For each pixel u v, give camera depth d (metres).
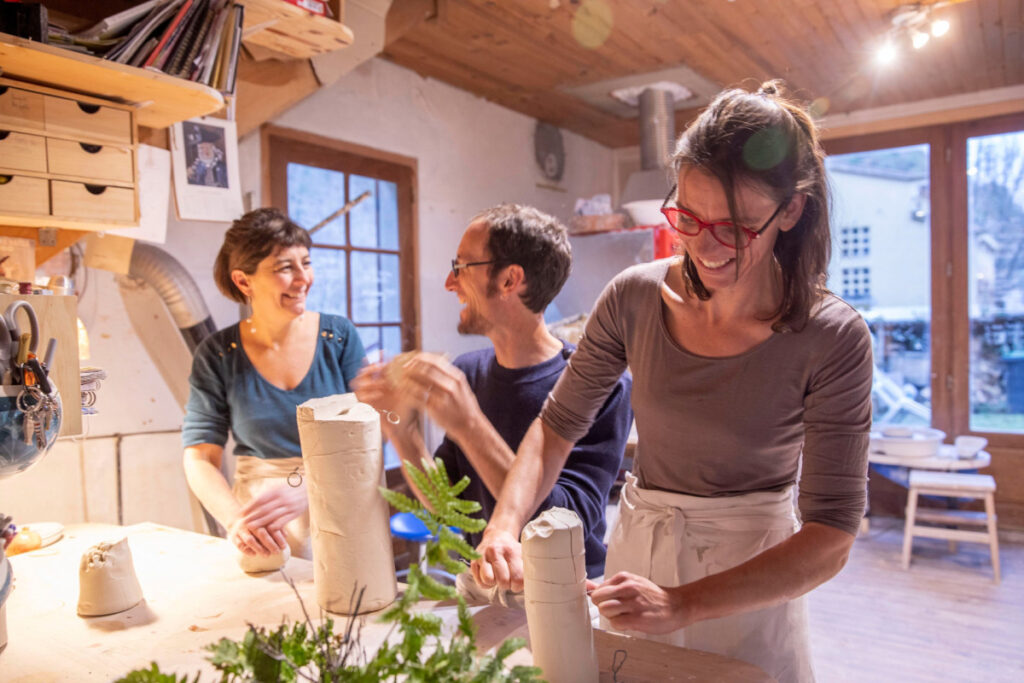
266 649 0.65
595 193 5.63
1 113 1.51
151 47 1.66
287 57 2.55
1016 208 4.64
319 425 1.15
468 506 0.63
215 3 1.81
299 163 3.30
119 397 2.53
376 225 3.72
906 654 2.90
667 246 3.95
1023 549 4.25
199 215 2.39
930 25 3.30
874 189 5.05
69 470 2.38
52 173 1.60
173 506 2.68
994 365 4.75
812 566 0.96
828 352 1.04
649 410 1.21
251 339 1.94
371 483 1.18
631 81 4.16
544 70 3.96
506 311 1.40
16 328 1.16
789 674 1.18
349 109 3.54
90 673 1.01
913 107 4.79
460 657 0.63
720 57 3.79
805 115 1.01
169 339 2.67
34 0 1.81
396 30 2.90
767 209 0.93
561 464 1.26
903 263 5.00
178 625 1.17
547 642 0.88
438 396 1.28
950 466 3.99
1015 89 4.48
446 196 4.16
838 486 1.01
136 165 1.76
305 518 1.77
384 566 1.19
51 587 1.38
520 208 1.40
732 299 1.07
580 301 4.19
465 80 4.12
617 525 1.33
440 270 4.11
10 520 1.11
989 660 2.85
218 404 1.92
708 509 1.19
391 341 3.80
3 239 1.54
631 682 0.93
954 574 3.85
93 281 2.46
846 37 3.54
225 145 2.48
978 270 4.77
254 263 1.84
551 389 1.42
